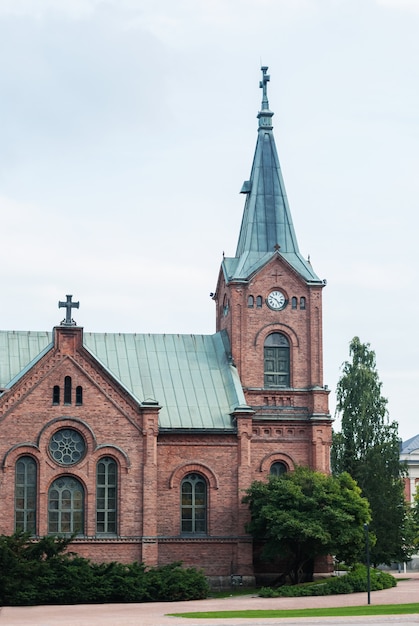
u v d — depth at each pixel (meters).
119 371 88.69
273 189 95.06
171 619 55.25
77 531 78.25
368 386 119.00
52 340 82.50
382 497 109.19
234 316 90.31
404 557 110.56
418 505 131.00
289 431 88.44
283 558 83.88
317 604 66.19
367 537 67.44
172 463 84.12
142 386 87.81
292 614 56.31
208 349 92.38
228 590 82.50
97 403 81.38
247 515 84.00
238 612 59.12
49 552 72.00
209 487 84.25
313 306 91.38
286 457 87.81
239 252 95.31
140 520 80.62
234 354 89.88
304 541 79.00
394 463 115.12
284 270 91.56
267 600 70.88
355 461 112.69
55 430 80.44
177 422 85.12
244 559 83.12
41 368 80.94
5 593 69.06
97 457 80.75
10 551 69.31
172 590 72.31
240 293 90.69
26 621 55.88
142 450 81.50
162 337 92.50
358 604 65.38
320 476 82.06
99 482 80.94
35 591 69.44
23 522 79.38
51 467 80.06
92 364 81.69
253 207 94.19
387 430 118.38
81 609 65.38
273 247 93.12
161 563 82.31
